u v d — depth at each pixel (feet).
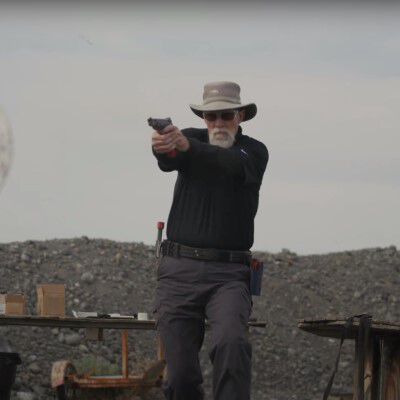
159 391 38.63
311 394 46.78
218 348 20.71
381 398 27.22
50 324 35.96
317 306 57.77
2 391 34.55
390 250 68.23
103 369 41.93
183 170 21.80
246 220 21.97
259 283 22.12
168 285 21.85
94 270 55.52
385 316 57.21
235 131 22.59
